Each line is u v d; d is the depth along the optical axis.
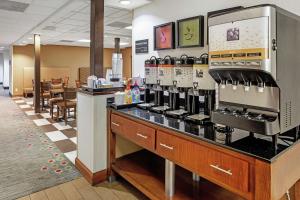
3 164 3.00
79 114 2.78
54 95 6.93
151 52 2.88
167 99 2.44
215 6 2.11
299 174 1.46
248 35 1.21
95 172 2.51
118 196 2.29
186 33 2.35
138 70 3.12
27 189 2.40
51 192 2.35
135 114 2.17
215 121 1.47
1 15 4.70
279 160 1.23
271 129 1.20
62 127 4.94
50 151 3.48
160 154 1.84
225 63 1.34
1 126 4.95
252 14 1.19
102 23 2.79
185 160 1.62
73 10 4.27
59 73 11.60
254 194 1.23
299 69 1.39
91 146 2.51
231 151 1.32
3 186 2.45
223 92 1.51
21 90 10.96
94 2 2.73
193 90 2.07
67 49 11.80
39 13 4.52
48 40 9.20
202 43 2.22
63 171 2.81
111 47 12.38
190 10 2.35
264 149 1.29
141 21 3.03
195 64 2.02
